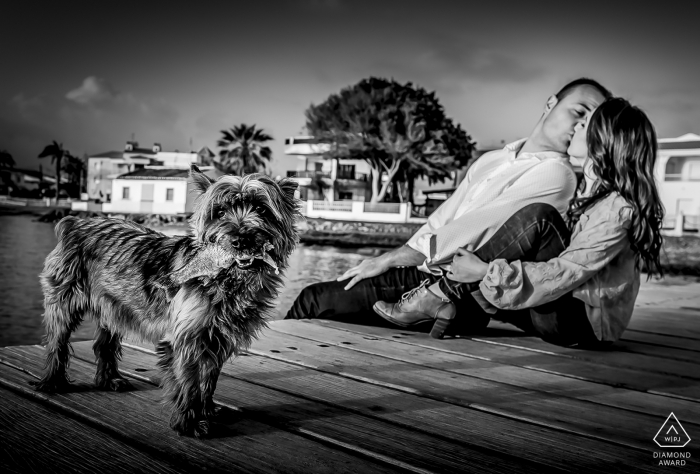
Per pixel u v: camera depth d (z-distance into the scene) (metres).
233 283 2.47
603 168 4.08
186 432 2.49
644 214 3.99
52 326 2.92
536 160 4.55
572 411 3.11
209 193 2.54
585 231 4.06
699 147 42.59
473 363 4.11
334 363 3.92
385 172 52.69
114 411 2.74
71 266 2.87
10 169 111.56
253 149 69.25
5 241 36.66
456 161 49.03
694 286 10.86
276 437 2.55
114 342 3.09
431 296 4.70
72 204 68.19
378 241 42.44
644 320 6.26
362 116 45.72
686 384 3.72
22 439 2.40
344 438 2.58
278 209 2.62
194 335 2.44
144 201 59.94
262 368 3.72
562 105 4.55
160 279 2.53
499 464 2.39
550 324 4.39
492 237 4.35
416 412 2.99
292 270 24.36
